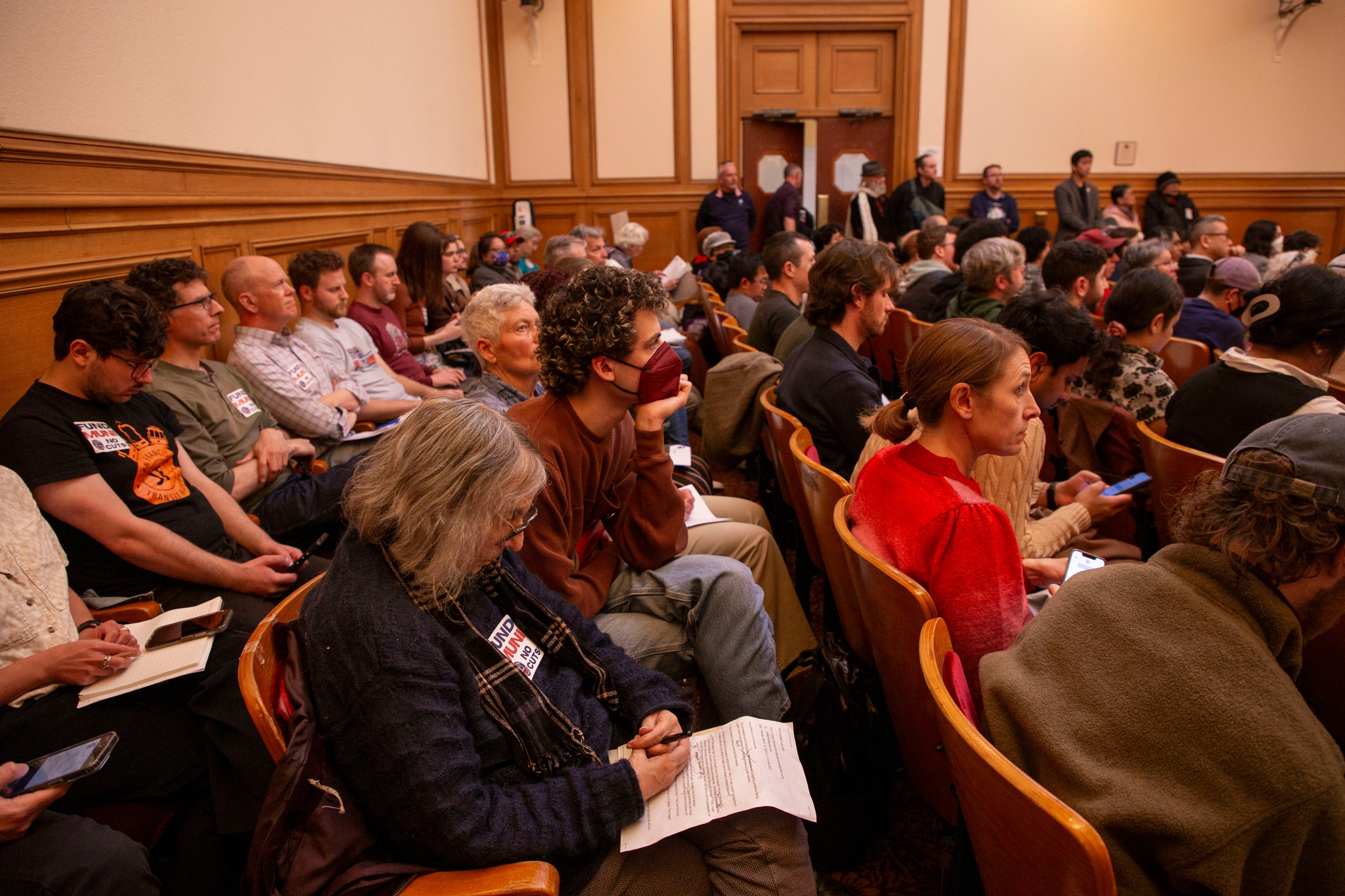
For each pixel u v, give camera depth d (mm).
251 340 2615
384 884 916
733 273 4359
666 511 1609
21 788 1043
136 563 1647
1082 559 1521
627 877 1071
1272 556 803
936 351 1328
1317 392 1837
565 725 1129
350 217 3939
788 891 1126
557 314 1473
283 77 3180
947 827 1539
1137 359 2383
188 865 1279
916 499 1281
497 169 7652
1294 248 5652
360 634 969
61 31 1916
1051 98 7855
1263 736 746
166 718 1313
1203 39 7770
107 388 1656
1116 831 783
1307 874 766
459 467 994
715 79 7688
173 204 2391
